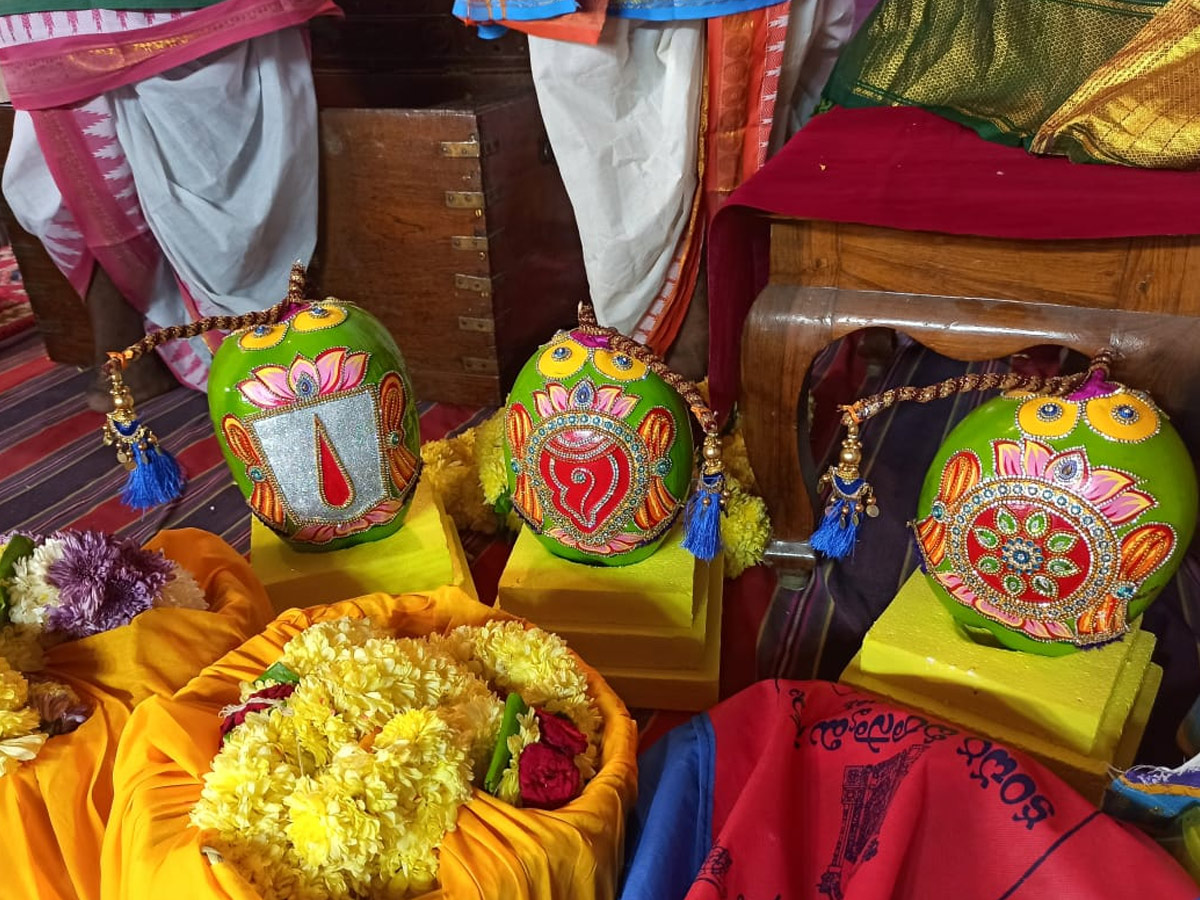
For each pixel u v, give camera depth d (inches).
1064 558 36.6
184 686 35.8
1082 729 38.0
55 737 34.5
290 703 31.7
